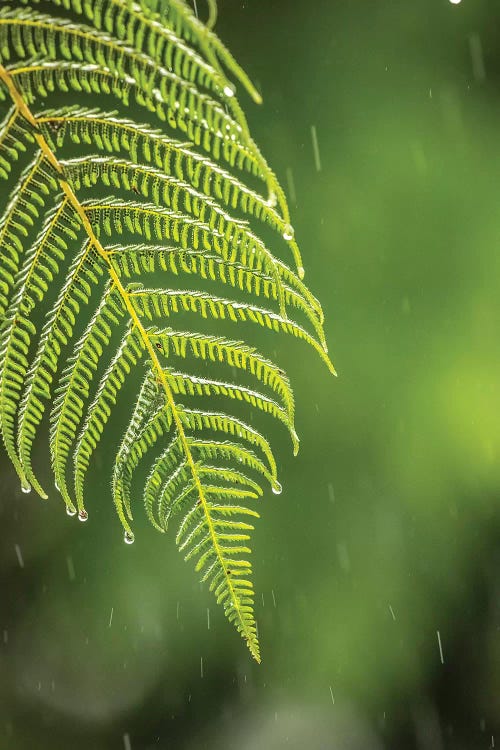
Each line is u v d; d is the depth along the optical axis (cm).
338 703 884
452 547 827
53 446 181
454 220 762
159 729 929
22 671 905
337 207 758
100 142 152
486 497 806
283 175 753
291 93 772
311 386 766
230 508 199
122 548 797
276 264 166
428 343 768
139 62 138
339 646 841
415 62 787
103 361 640
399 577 830
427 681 894
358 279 761
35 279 165
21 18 137
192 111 140
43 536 820
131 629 841
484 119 778
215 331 719
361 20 794
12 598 844
